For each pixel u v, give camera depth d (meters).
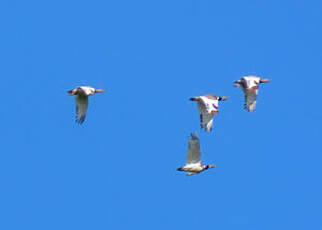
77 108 70.00
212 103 69.31
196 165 67.19
